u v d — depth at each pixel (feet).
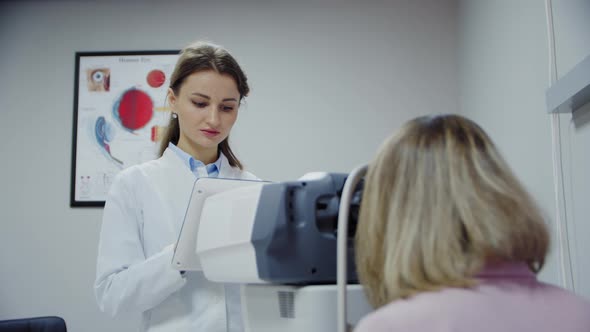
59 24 8.75
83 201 8.22
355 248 2.60
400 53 8.49
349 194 2.48
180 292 4.14
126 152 8.32
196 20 8.68
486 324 1.90
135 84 8.49
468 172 2.14
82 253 8.13
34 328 6.28
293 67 8.53
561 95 4.31
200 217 3.17
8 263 8.14
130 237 4.22
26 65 8.66
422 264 2.05
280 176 8.26
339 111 8.39
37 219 8.25
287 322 2.70
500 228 2.02
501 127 6.42
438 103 8.34
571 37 4.59
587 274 4.29
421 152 2.21
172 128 4.92
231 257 2.76
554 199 4.91
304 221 2.66
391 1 8.62
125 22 8.70
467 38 7.88
